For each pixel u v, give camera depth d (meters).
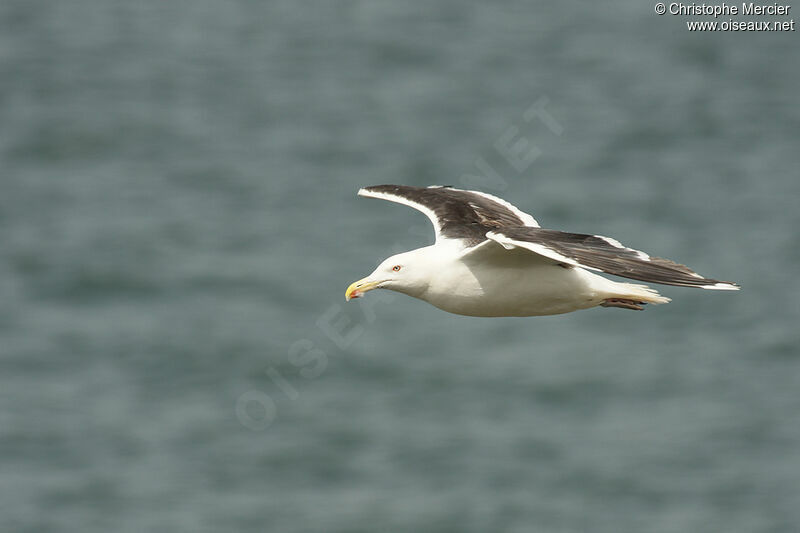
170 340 23.81
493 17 44.94
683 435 20.12
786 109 36.34
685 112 36.12
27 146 35.56
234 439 20.58
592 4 46.09
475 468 19.39
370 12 45.69
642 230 28.41
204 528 18.20
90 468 19.80
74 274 26.94
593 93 37.81
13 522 18.41
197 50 43.16
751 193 30.31
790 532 17.84
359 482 19.19
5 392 22.17
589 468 19.31
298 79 40.09
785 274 25.72
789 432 20.19
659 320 23.95
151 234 28.98
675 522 18.09
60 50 43.50
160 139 35.78
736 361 22.44
